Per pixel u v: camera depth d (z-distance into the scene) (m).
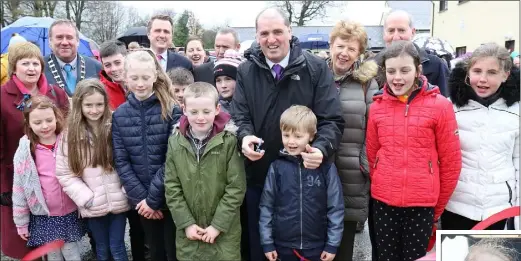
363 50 2.53
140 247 2.85
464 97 2.26
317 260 2.32
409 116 2.15
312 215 2.28
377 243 2.33
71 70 3.44
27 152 2.49
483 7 13.01
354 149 2.46
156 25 3.72
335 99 2.35
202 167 2.29
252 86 2.39
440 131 2.12
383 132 2.21
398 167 2.16
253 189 2.52
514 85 2.16
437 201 2.21
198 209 2.31
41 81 2.84
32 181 2.50
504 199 2.20
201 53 5.03
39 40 7.71
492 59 2.12
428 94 2.15
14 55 2.71
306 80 2.35
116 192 2.53
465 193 2.27
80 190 2.46
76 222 2.63
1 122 2.72
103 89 2.54
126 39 5.74
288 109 2.29
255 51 2.40
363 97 2.46
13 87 2.74
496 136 2.19
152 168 2.45
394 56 2.12
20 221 2.56
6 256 3.17
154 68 2.45
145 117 2.45
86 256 3.20
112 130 2.49
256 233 2.55
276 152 2.41
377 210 2.29
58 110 2.60
